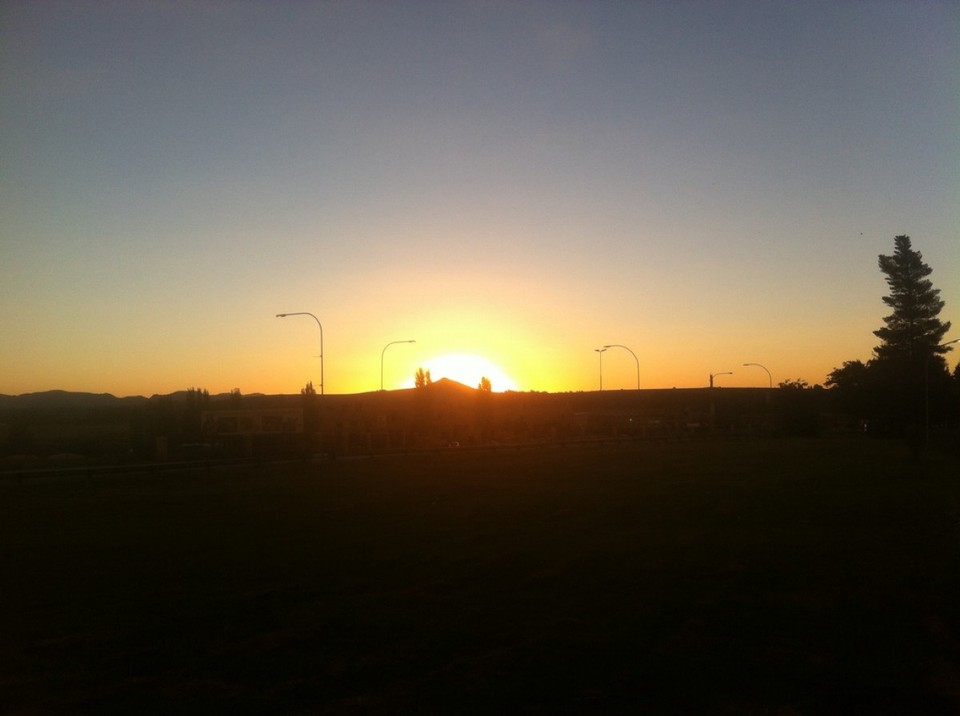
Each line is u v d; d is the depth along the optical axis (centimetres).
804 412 10869
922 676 1022
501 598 1482
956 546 2103
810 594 1512
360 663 1083
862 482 4131
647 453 7300
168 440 8975
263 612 1387
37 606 1454
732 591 1541
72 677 1033
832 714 891
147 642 1201
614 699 933
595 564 1838
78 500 3769
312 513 2989
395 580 1662
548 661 1082
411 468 5788
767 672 1035
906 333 9981
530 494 3647
